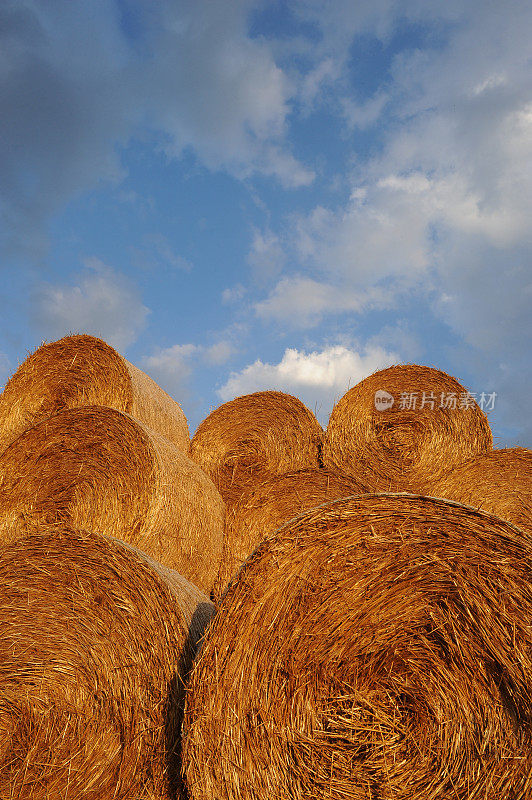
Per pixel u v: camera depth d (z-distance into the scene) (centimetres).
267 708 277
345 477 601
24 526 537
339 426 674
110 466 511
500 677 250
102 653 332
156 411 729
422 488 627
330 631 281
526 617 248
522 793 235
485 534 266
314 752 272
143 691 320
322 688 280
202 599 410
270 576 291
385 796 261
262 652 283
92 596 344
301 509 582
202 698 283
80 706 329
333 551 288
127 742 313
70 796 309
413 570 276
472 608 260
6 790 318
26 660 340
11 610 349
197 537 530
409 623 273
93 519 506
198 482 568
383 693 282
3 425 752
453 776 253
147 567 344
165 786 303
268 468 729
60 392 727
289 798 266
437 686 266
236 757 272
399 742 272
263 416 748
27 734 332
